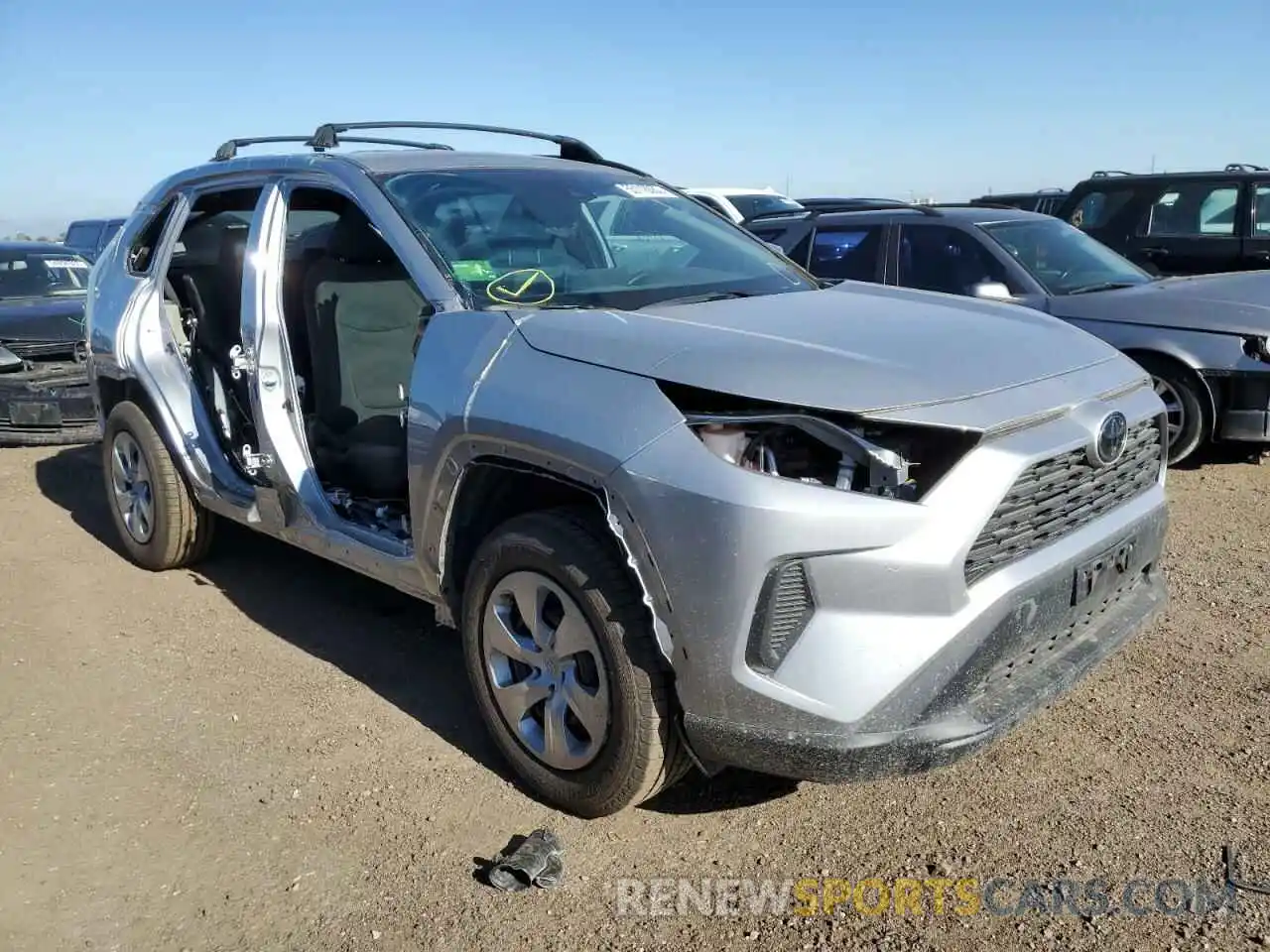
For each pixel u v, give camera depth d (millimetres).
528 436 2967
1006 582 2775
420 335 3645
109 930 2797
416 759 3574
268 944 2736
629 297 3672
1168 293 7074
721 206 14359
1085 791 3279
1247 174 9656
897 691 2619
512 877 2914
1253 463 7195
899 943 2666
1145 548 3412
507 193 4105
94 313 5527
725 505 2611
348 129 4504
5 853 3107
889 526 2600
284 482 4195
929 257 7703
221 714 3918
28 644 4582
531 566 3094
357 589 5152
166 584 5277
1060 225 8039
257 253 4207
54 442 8305
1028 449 2773
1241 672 4016
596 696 2986
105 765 3584
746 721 2697
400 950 2701
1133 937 2660
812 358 2844
